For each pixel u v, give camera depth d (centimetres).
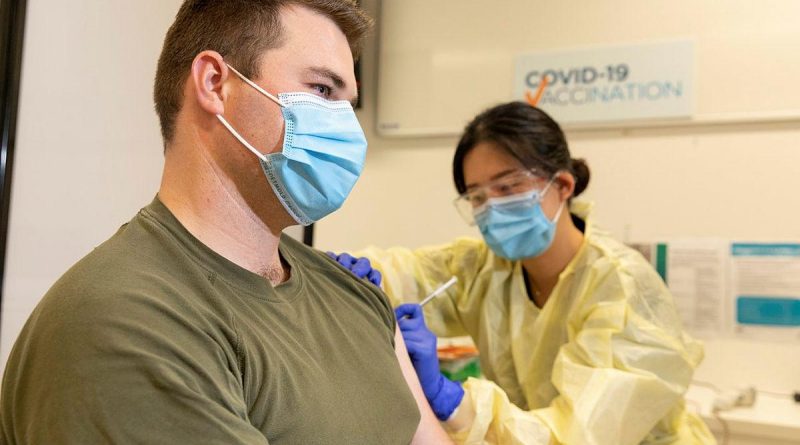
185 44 81
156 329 63
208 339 66
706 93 195
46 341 61
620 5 204
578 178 153
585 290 139
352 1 88
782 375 188
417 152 228
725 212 195
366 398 84
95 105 133
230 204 80
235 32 79
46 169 123
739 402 180
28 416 62
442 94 223
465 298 163
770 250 190
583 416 115
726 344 193
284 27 81
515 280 156
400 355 107
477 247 167
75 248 130
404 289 161
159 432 59
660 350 127
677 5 198
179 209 79
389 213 231
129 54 141
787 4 188
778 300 189
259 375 70
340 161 86
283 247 96
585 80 207
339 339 87
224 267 76
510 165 139
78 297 62
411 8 227
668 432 143
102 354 59
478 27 220
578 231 152
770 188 191
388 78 228
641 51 201
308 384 75
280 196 83
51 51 124
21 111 118
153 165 148
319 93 85
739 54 192
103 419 58
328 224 237
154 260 71
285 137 80
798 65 187
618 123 203
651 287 139
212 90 78
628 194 204
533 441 116
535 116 140
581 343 129
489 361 157
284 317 80
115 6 138
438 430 107
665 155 201
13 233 117
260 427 70
